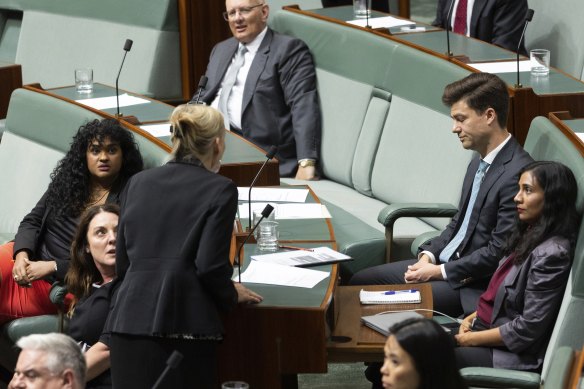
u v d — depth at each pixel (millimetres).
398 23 22922
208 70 23562
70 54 27781
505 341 12695
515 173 14617
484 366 12836
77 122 18688
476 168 15547
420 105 19094
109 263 13945
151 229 11820
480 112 14781
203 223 11625
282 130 22594
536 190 12742
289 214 16094
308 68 22422
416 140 18984
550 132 14922
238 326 12602
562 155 14062
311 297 12805
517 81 16984
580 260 11867
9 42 30188
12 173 19609
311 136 21984
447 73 18516
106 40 27047
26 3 29266
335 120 21641
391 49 20203
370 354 12758
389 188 19500
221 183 11766
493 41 23328
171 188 11867
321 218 15953
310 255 14258
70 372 9836
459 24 23734
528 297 12594
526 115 16891
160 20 26016
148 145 16812
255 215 14805
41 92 19859
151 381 11680
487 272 14664
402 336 8773
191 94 26625
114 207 14203
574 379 9789
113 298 12391
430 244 15977
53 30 28359
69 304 15453
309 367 12586
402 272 16109
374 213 19234
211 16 26469
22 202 19141
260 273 13594
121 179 16219
